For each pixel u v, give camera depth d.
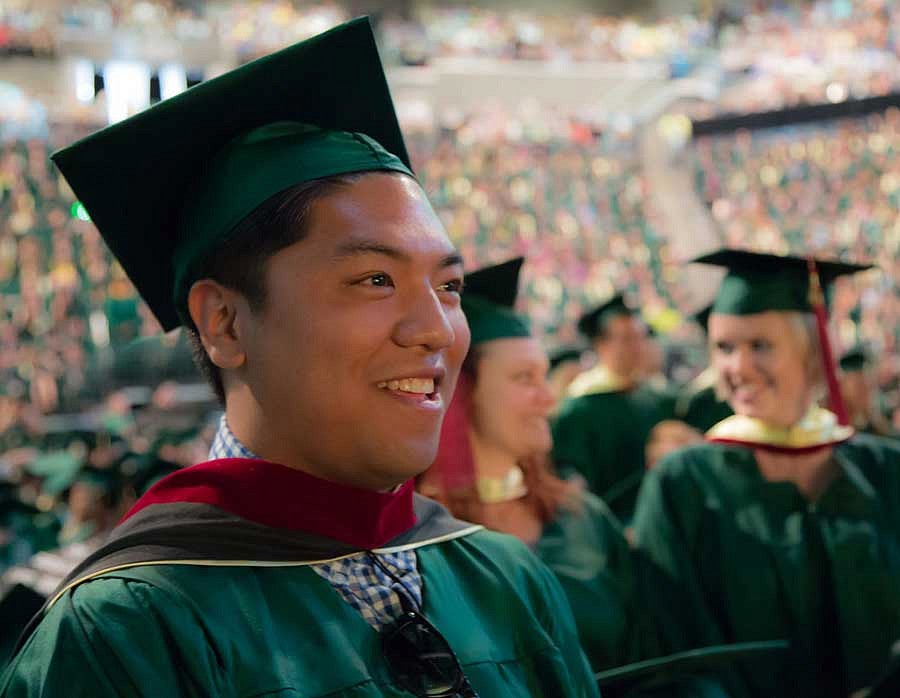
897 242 23.97
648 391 7.24
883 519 3.45
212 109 1.47
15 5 28.22
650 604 3.30
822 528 3.31
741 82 32.84
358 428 1.37
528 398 2.94
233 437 1.47
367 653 1.37
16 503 7.62
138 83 28.39
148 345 15.37
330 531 1.42
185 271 1.47
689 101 32.22
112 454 7.58
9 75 27.27
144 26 28.55
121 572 1.33
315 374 1.35
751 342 3.38
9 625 3.38
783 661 3.21
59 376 16.86
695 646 3.27
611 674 2.51
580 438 6.87
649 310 22.88
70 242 21.36
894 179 26.11
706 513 3.37
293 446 1.41
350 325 1.35
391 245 1.37
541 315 22.80
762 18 36.19
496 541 1.68
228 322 1.43
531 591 1.64
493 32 33.84
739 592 3.27
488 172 27.62
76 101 27.52
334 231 1.36
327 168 1.40
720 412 6.94
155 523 1.38
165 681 1.25
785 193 26.81
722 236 25.95
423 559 1.54
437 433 1.42
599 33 35.25
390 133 1.64
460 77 31.86
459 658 1.44
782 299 3.37
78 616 1.28
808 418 3.42
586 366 12.55
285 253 1.37
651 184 28.09
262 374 1.39
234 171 1.44
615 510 4.94
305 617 1.36
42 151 24.00
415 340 1.36
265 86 1.48
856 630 3.24
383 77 1.55
